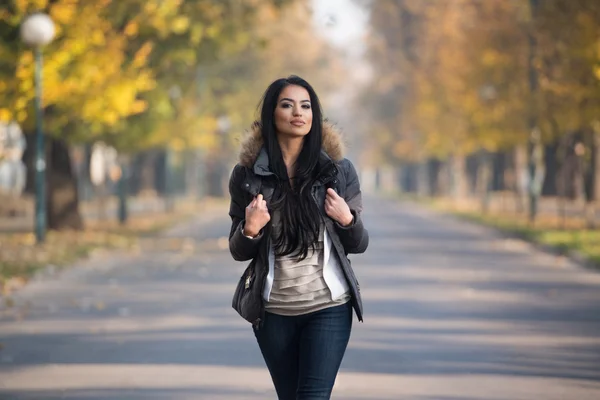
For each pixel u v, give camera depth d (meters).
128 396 11.34
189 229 48.59
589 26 36.72
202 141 61.09
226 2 39.91
